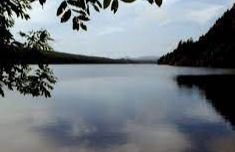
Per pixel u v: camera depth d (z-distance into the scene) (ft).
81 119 106.83
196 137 80.38
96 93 206.08
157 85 268.41
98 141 75.46
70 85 271.90
